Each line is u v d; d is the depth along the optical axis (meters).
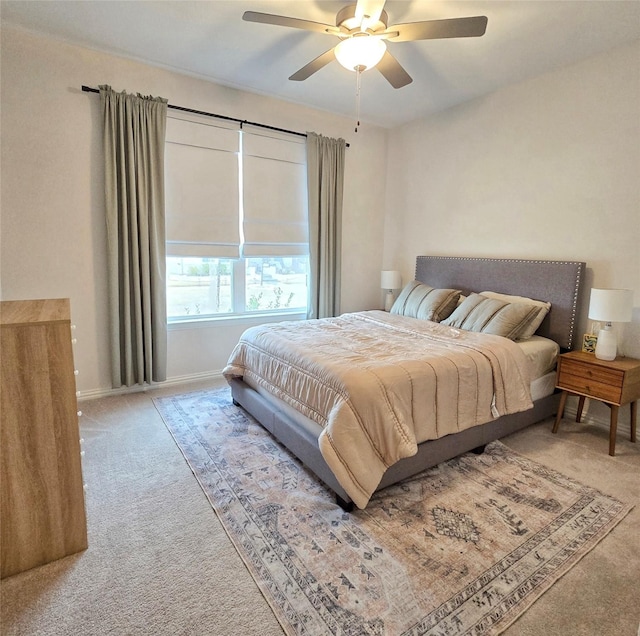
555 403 3.02
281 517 1.90
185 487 2.12
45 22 2.60
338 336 2.85
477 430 2.42
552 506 2.01
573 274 3.01
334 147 4.20
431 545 1.73
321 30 2.11
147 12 2.46
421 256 4.32
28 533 1.55
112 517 1.88
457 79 3.30
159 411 3.06
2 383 1.45
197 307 3.81
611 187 2.86
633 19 2.40
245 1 2.34
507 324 2.95
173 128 3.34
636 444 2.70
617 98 2.79
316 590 1.49
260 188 3.87
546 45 2.73
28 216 2.87
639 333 2.77
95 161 3.06
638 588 1.52
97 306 3.21
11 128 2.75
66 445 1.59
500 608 1.43
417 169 4.40
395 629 1.34
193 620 1.37
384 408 1.94
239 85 3.54
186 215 3.49
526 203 3.40
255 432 2.76
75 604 1.42
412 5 2.29
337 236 4.37
